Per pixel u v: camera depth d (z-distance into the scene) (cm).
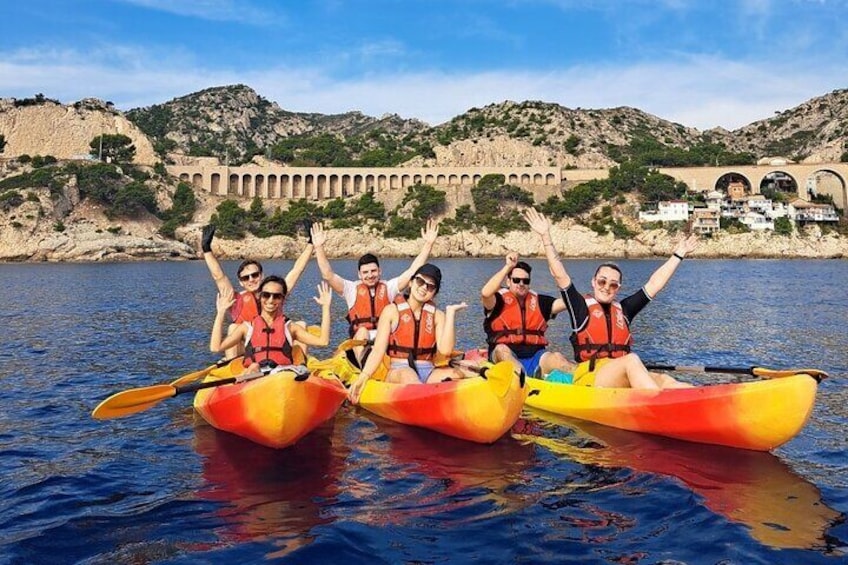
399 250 10775
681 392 720
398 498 570
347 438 763
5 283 4138
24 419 849
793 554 456
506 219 11188
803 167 11856
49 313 2234
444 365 876
